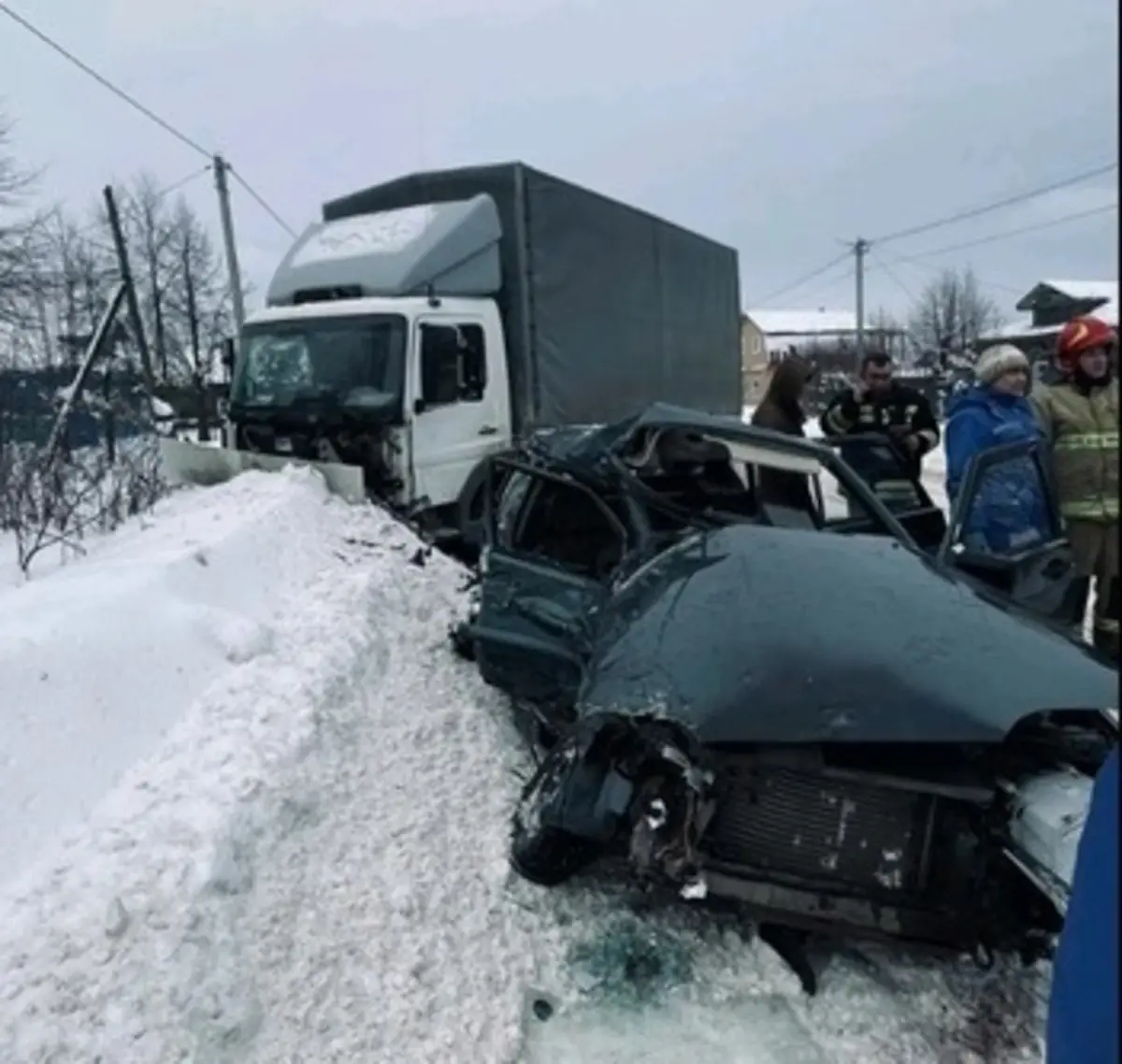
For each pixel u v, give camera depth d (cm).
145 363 1802
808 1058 277
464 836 381
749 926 332
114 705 395
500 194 924
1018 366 493
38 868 309
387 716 471
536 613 430
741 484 465
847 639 294
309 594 593
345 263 890
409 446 816
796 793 291
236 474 875
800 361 673
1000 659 291
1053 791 275
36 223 2214
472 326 877
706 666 290
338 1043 273
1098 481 500
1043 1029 286
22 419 1106
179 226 2928
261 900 316
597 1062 278
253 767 371
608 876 359
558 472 465
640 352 1164
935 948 297
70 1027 251
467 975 306
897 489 564
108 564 572
